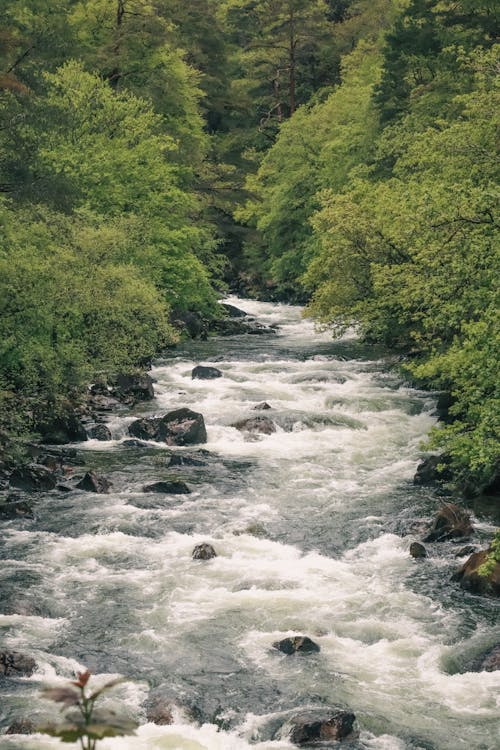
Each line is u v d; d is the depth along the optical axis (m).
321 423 26.94
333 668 12.72
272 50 80.94
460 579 15.70
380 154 39.38
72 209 31.23
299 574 16.09
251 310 55.78
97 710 3.79
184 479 21.70
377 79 59.28
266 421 26.58
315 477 22.09
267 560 16.77
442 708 11.70
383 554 17.14
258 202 63.81
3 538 17.53
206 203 59.91
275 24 77.44
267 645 13.38
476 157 24.42
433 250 19.61
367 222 28.84
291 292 61.03
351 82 64.00
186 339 42.53
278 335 45.22
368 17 78.94
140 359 34.25
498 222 19.44
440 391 30.12
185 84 55.59
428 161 26.12
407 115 42.62
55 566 16.25
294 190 59.25
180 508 19.52
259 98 81.25
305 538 17.88
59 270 26.50
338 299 30.25
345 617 14.37
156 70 51.78
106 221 36.12
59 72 41.00
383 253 29.05
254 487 21.22
